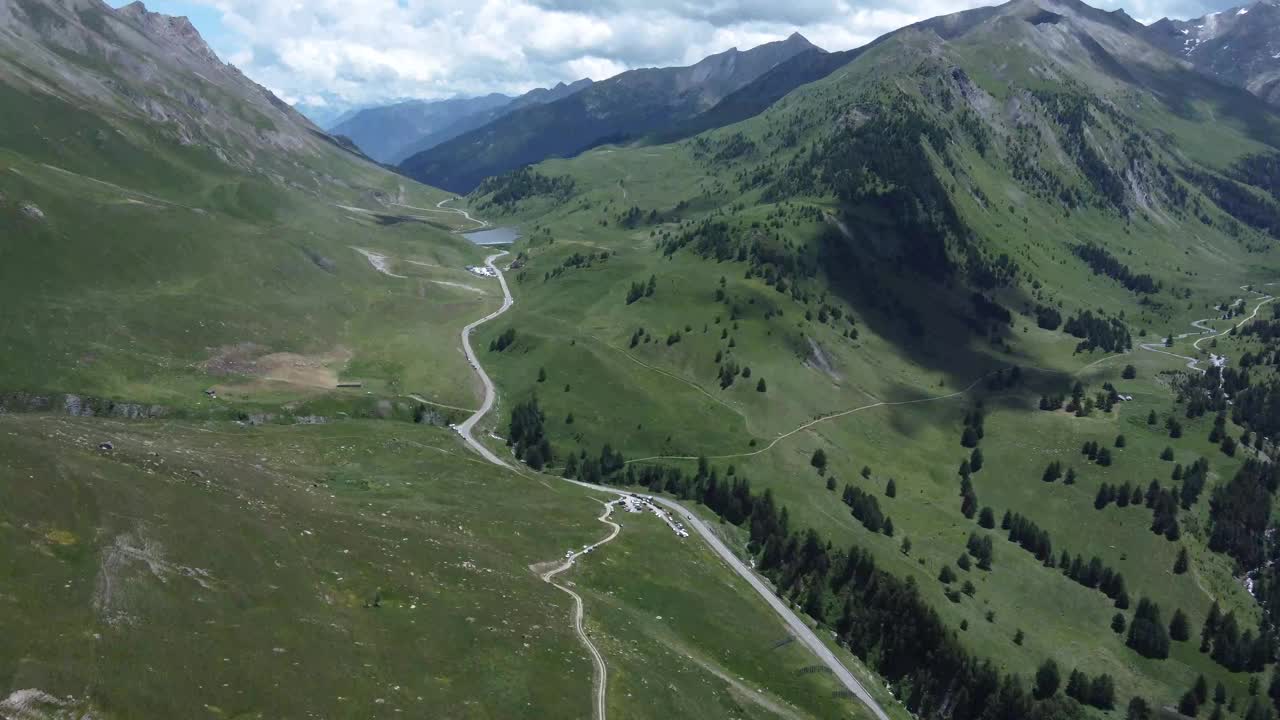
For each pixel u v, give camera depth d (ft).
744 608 507.71
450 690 280.92
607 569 485.56
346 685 258.57
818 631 519.60
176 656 234.99
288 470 505.66
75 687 207.62
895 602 544.21
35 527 259.80
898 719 459.32
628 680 334.44
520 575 415.03
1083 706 524.52
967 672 507.30
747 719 366.02
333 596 310.04
